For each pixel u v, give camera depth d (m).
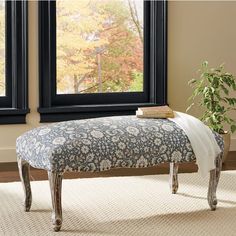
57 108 5.79
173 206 4.29
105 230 3.78
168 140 3.95
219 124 5.59
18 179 5.08
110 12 5.99
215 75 5.60
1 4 5.68
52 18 5.79
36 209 4.20
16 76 5.69
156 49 6.02
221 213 4.13
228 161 5.81
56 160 3.64
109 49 6.02
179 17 6.08
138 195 4.56
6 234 3.70
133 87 6.12
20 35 5.66
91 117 5.93
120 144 3.81
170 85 6.13
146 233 3.73
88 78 5.99
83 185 4.85
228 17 6.22
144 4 6.05
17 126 5.73
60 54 5.88
